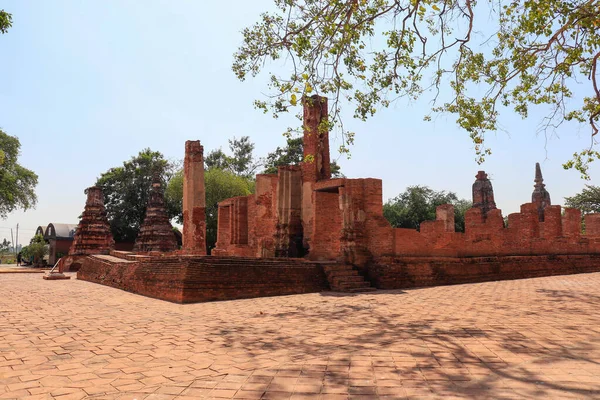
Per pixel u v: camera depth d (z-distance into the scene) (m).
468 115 12.81
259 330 8.12
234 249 22.92
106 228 33.22
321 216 18.50
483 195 39.59
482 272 18.61
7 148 42.34
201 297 12.64
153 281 14.19
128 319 9.50
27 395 4.67
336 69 11.53
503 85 12.80
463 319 8.78
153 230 31.67
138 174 44.78
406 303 11.47
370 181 16.98
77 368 5.70
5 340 7.38
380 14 10.65
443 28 11.46
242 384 4.90
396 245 16.38
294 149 46.00
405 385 4.75
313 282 15.03
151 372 5.48
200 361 5.98
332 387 4.73
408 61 11.57
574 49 11.77
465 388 4.61
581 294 12.87
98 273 20.53
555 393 4.36
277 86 11.55
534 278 19.53
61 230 43.06
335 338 7.29
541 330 7.55
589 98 14.22
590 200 41.12
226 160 49.94
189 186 22.28
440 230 17.80
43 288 17.27
